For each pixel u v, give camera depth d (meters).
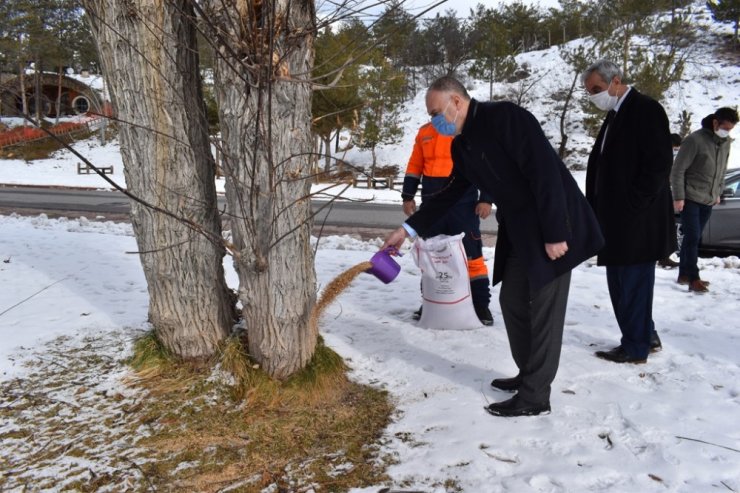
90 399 3.33
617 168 3.75
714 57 39.53
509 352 4.03
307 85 3.01
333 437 2.99
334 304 5.14
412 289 5.68
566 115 34.84
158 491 2.57
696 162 5.49
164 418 3.12
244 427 3.06
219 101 3.03
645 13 25.91
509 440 2.91
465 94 3.05
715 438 2.90
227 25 2.85
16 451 2.86
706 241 8.38
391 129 27.70
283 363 3.34
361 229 11.41
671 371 3.74
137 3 3.07
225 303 3.65
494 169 3.00
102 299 5.14
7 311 4.79
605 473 2.61
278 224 3.12
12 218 11.30
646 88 24.17
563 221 2.89
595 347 4.16
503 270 3.29
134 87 3.17
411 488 2.55
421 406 3.29
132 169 3.29
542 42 48.25
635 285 3.80
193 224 2.97
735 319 4.73
